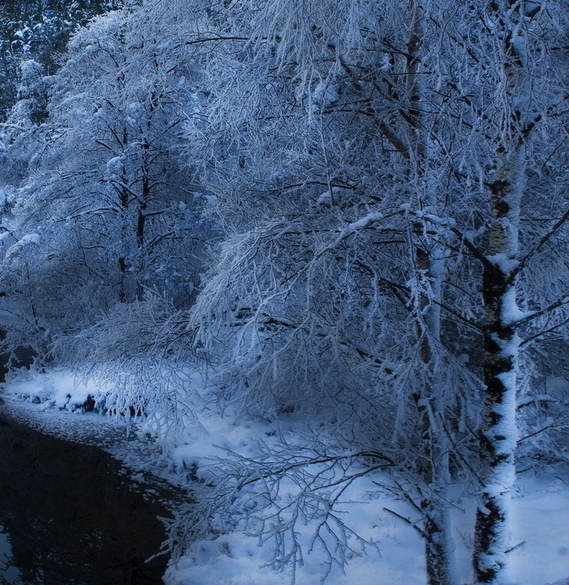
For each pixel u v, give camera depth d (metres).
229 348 7.91
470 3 4.41
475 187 5.51
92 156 14.73
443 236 4.96
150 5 7.31
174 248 14.91
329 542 6.46
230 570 6.09
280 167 6.85
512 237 4.58
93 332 11.44
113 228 14.70
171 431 9.95
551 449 6.71
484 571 4.45
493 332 4.52
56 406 12.59
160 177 14.88
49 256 15.10
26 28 31.22
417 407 5.45
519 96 4.35
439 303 5.07
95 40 13.90
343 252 5.08
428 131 4.99
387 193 5.22
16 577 6.37
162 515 7.86
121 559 6.75
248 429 9.63
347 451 7.05
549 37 4.32
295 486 7.86
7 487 8.82
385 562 5.93
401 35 5.46
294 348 6.18
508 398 4.47
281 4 4.61
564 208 5.84
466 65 4.57
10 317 17.06
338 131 6.31
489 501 4.46
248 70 6.05
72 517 7.87
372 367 6.08
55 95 15.46
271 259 5.25
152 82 7.50
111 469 9.38
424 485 5.29
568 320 4.55
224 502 5.73
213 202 7.66
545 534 5.85
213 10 6.81
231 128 6.61
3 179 20.56
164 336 8.99
